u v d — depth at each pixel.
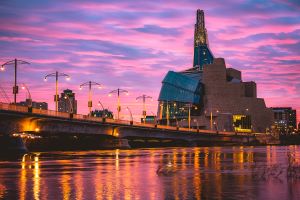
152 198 30.39
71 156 97.62
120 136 154.75
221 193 32.50
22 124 100.88
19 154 96.12
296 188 35.06
